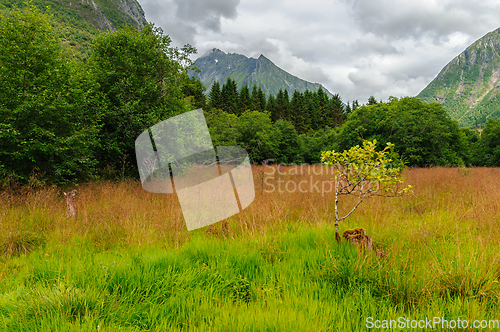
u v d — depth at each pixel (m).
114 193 6.76
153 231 4.29
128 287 2.71
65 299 2.35
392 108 31.16
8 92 6.79
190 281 2.89
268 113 34.00
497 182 7.82
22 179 6.94
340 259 3.12
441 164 24.05
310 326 2.10
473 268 2.67
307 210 5.51
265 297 2.68
